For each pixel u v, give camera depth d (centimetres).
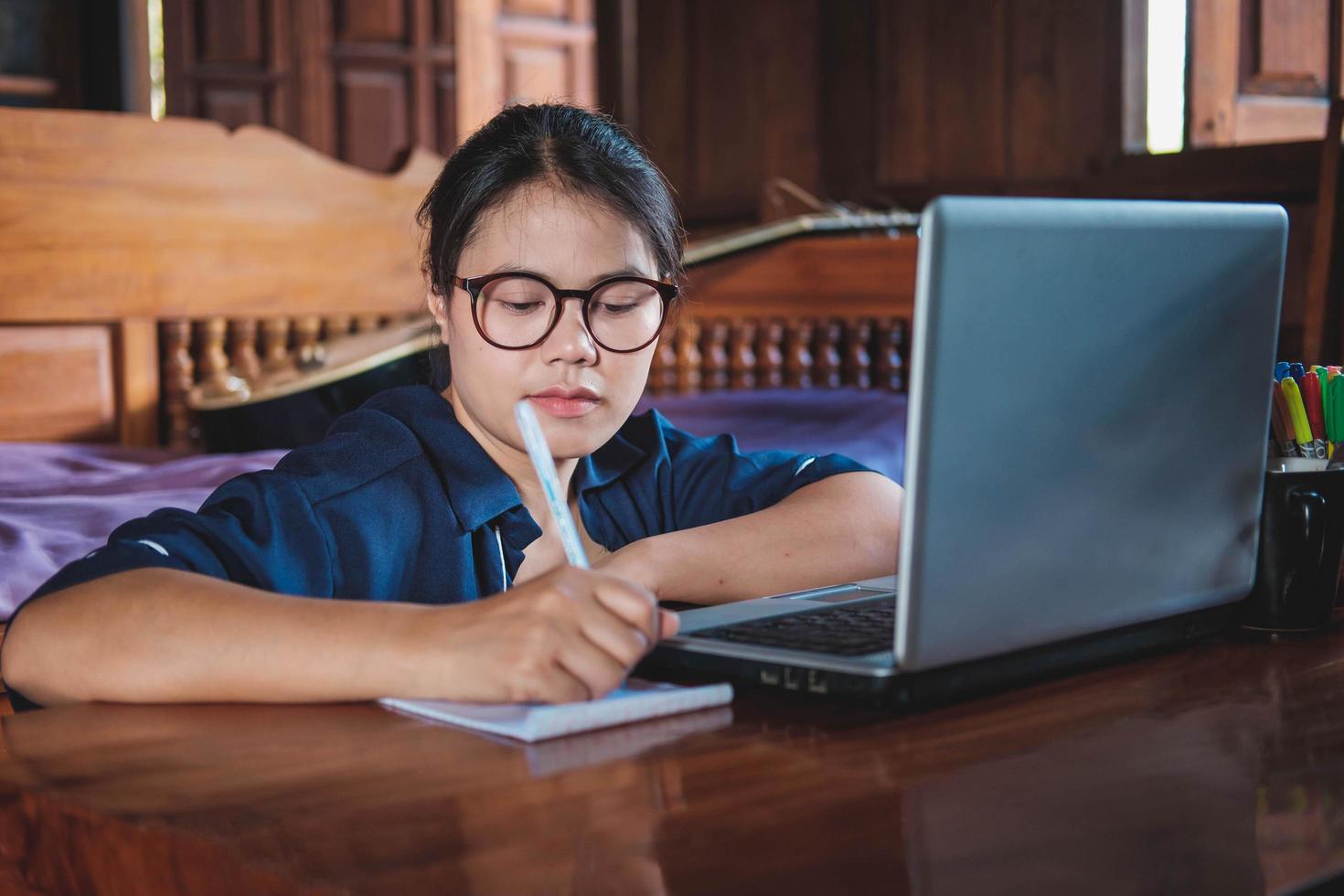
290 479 108
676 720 82
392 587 111
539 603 82
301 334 318
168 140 297
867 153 456
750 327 344
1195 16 364
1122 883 57
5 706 143
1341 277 260
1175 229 87
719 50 491
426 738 79
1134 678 92
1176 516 94
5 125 276
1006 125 419
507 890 56
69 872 68
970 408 78
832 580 118
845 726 81
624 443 135
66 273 284
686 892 56
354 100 411
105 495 209
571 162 110
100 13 396
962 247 74
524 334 108
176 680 85
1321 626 107
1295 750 76
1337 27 377
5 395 277
